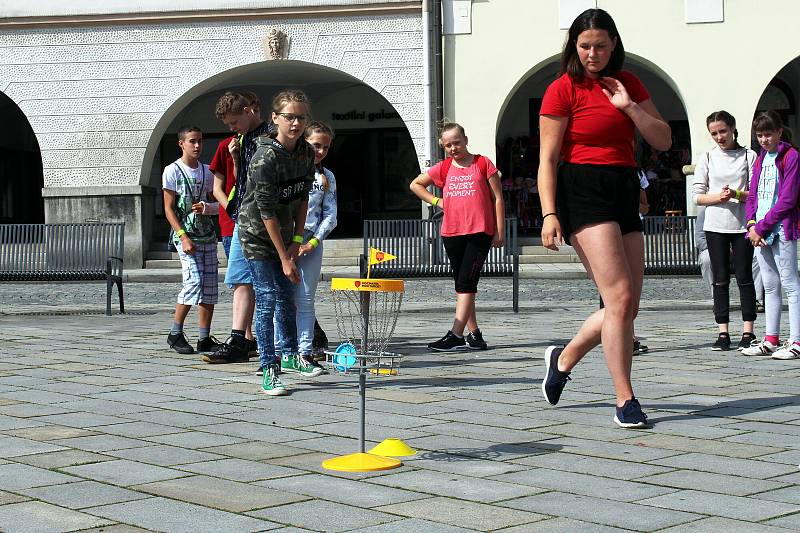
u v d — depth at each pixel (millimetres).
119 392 8859
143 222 29891
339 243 29594
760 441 6766
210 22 29688
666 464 6164
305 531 4910
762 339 12031
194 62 29781
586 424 7348
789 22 28312
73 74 30016
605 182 7238
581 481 5785
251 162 8570
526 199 34250
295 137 8609
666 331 13523
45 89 30094
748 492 5520
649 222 20188
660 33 28594
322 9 29359
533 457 6367
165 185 11266
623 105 7152
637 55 28672
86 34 29922
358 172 36469
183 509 5277
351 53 29453
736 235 11320
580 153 7262
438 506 5305
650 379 9383
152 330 14109
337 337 12609
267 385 8641
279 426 7359
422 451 6547
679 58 28562
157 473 6020
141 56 29891
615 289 7246
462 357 11016
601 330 7398
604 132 7234
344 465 6098
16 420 7648
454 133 11547
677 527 4922
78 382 9422
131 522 5062
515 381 9297
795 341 10750
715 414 7684
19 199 39094
